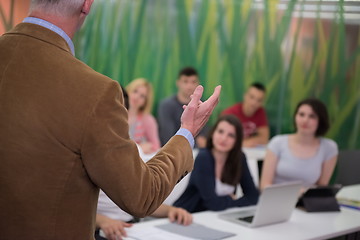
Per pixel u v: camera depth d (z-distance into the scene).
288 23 6.80
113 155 1.22
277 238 2.45
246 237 2.44
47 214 1.23
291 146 3.65
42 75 1.24
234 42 6.66
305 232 2.59
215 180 3.14
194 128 1.46
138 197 1.25
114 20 6.04
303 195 3.07
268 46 6.78
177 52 6.46
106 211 2.51
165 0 6.34
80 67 1.26
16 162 1.22
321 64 6.95
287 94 6.85
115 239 2.33
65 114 1.21
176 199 3.43
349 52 7.02
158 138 5.14
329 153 3.66
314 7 6.84
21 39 1.28
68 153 1.21
